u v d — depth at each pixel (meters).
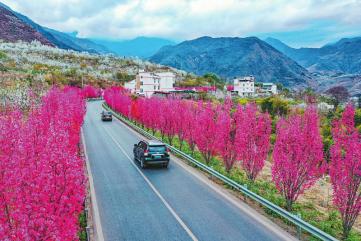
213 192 14.64
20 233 5.71
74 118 22.80
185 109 25.25
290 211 11.95
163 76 101.44
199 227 10.81
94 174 18.05
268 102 52.31
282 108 49.00
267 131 14.85
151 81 95.06
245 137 14.88
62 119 16.89
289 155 11.77
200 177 17.33
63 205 7.05
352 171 10.27
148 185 15.81
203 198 13.79
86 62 198.12
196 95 72.81
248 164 14.95
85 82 116.38
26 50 193.88
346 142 11.12
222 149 17.33
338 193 10.55
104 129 39.66
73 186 7.39
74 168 7.52
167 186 15.62
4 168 7.62
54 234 6.18
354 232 11.55
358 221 13.22
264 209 12.55
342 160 10.80
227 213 12.04
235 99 70.06
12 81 64.50
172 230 10.59
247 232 10.38
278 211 11.02
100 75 145.88
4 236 5.77
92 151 25.25
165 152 19.42
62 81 98.75
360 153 10.20
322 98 90.25
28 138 9.70
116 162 21.30
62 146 8.48
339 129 12.01
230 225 10.94
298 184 12.16
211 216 11.75
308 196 16.02
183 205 12.93
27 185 6.92
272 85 166.88
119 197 13.98
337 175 10.62
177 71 199.38
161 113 28.88
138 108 39.78
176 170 19.00
